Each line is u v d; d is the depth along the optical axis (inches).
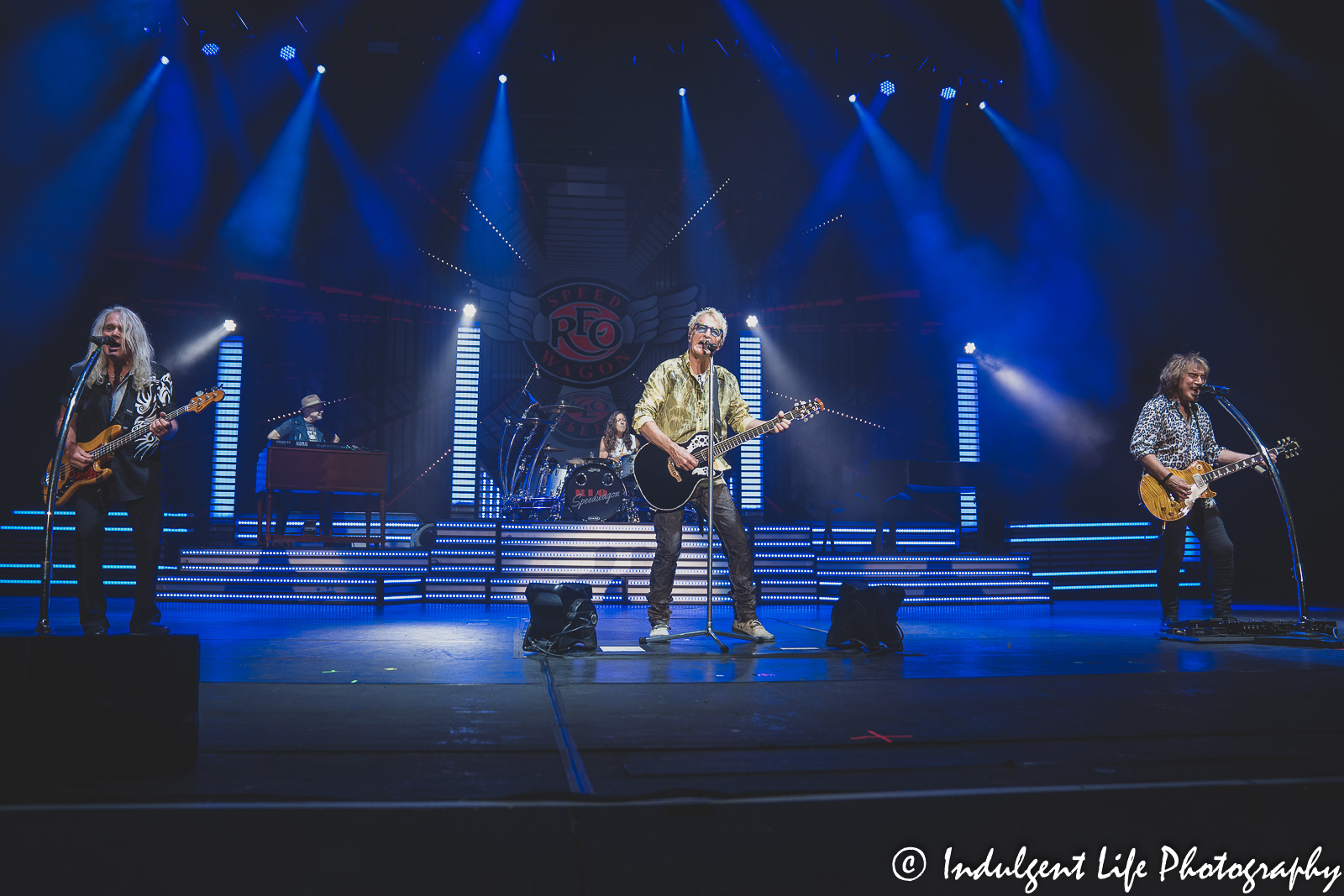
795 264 569.3
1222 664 136.5
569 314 527.8
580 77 444.8
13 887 48.2
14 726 66.4
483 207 537.3
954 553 363.9
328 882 49.3
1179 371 187.5
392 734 83.0
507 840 55.2
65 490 145.8
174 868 50.7
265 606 275.9
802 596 307.7
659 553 166.6
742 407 172.9
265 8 402.0
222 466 451.2
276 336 485.7
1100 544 403.5
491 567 301.6
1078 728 86.0
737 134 458.3
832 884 50.5
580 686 112.4
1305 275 336.5
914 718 91.2
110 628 192.5
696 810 60.3
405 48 430.3
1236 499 373.4
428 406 526.0
